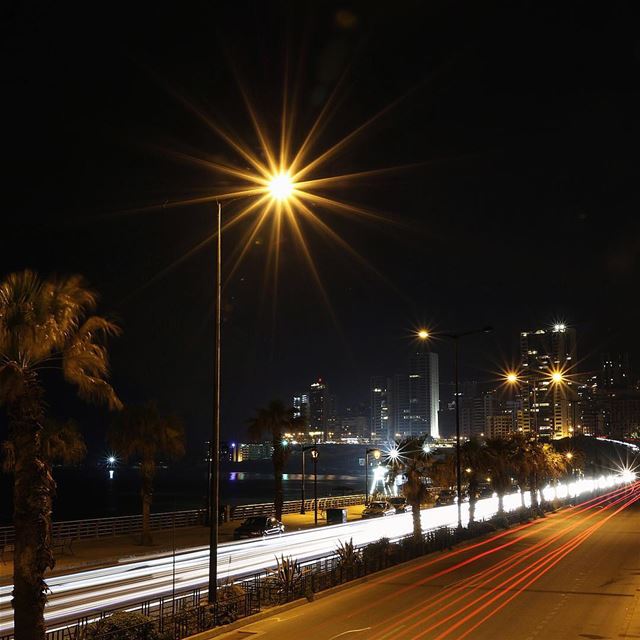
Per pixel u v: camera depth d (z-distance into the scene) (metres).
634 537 46.12
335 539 43.72
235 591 21.64
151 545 40.94
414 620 20.12
